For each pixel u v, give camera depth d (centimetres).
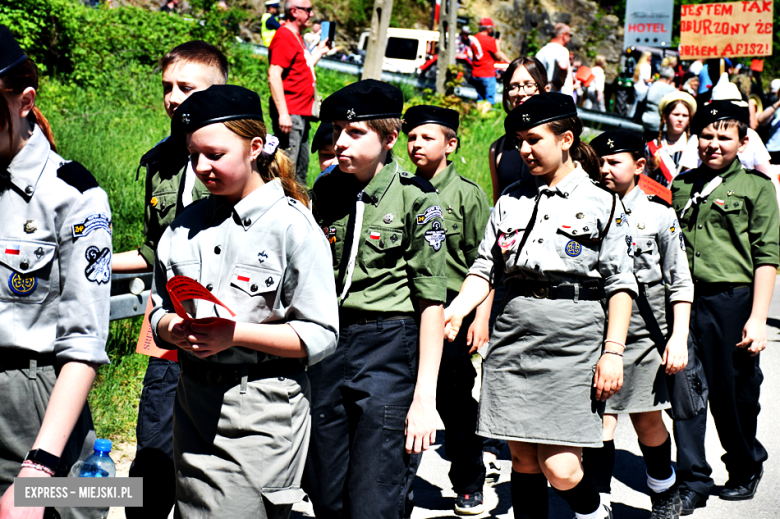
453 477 380
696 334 397
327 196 284
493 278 312
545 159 286
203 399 214
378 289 273
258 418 212
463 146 1212
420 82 1622
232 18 1520
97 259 198
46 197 194
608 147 353
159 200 292
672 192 409
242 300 211
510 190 310
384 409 267
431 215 270
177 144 291
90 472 213
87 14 1300
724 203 387
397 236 271
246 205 213
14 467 199
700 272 392
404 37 2239
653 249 350
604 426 350
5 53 186
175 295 196
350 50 2708
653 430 355
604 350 283
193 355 218
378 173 276
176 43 1348
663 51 1855
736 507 396
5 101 186
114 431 420
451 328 303
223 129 203
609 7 3628
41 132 200
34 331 196
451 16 1592
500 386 296
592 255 283
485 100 1530
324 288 216
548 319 285
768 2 1252
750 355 387
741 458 400
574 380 283
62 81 1138
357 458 266
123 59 1273
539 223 289
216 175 204
